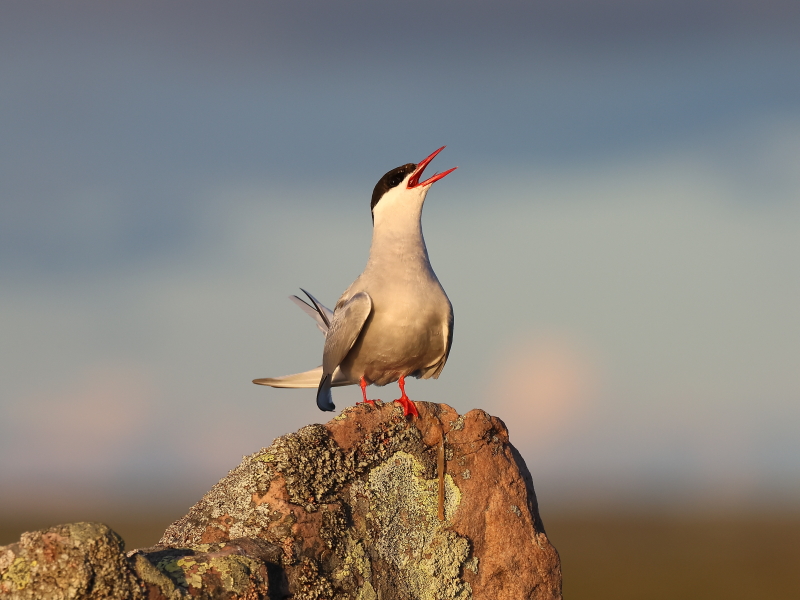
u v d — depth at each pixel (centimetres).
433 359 1344
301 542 897
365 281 1298
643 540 6688
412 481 1031
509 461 1094
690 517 8319
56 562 700
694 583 4672
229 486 937
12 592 690
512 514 1062
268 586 829
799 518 8100
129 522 7206
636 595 4291
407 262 1291
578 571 5162
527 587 1041
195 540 897
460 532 1034
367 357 1308
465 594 1013
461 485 1052
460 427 1080
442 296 1295
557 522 8050
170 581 761
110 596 710
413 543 1008
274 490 922
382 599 941
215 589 786
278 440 967
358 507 971
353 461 988
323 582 887
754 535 6900
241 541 866
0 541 5594
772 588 4497
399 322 1264
